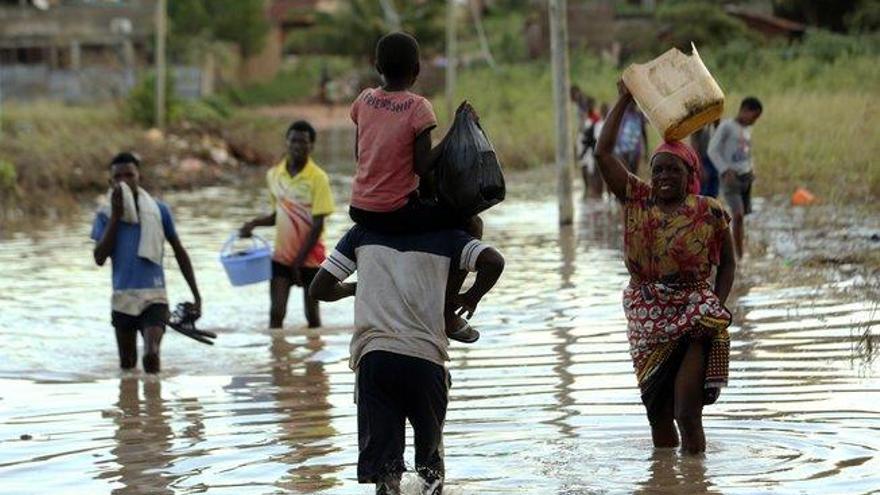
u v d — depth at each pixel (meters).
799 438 16.95
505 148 69.94
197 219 49.59
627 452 16.58
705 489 14.91
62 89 111.50
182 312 23.48
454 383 20.86
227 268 26.64
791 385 19.78
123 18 126.81
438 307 14.24
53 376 22.92
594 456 16.42
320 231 26.38
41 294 31.92
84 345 25.69
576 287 29.98
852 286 28.03
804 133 48.47
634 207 16.42
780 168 45.53
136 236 23.06
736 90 63.50
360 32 146.62
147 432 18.70
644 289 16.42
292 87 149.00
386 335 14.13
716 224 16.25
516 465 16.09
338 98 140.88
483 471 15.89
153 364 22.86
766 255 33.12
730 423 17.77
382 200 14.21
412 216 14.27
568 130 42.62
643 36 105.19
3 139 63.12
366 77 142.75
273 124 102.62
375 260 14.27
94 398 21.12
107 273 35.53
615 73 87.88
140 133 78.19
